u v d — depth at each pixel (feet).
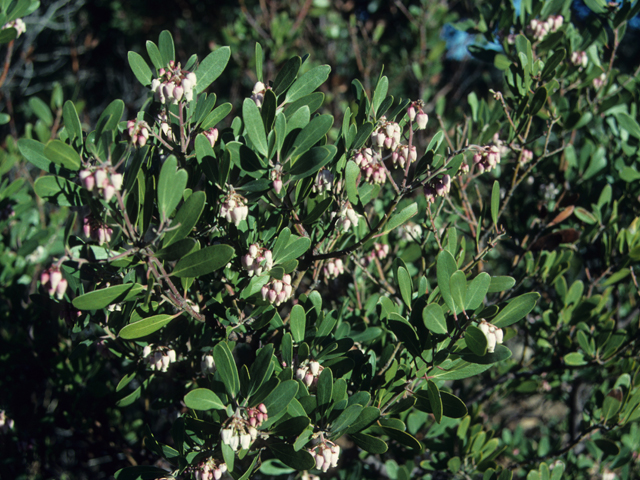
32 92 5.08
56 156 1.49
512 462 2.48
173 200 1.52
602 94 2.32
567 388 2.89
